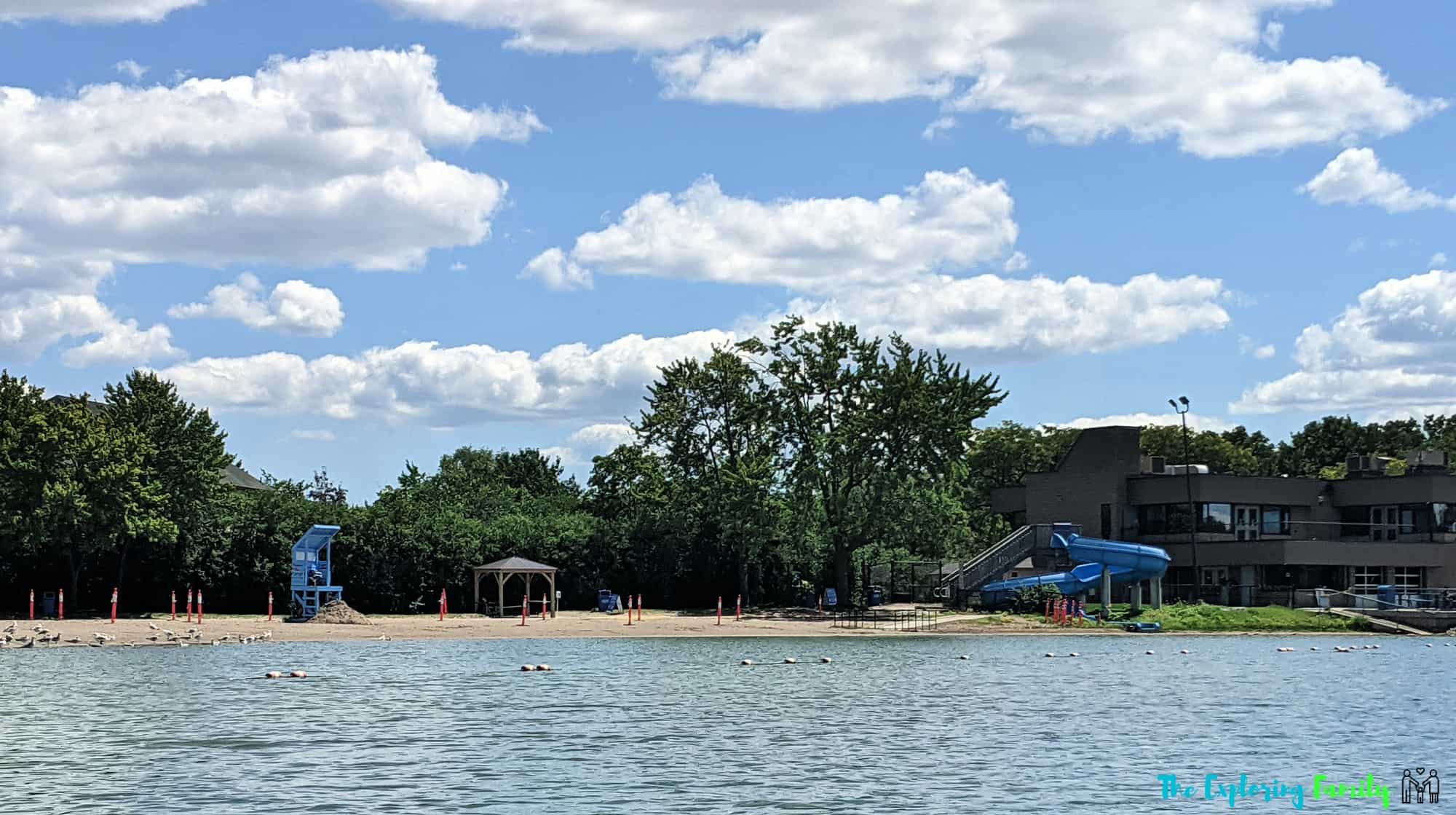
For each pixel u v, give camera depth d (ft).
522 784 87.35
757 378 302.66
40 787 84.89
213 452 261.24
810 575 314.96
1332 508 347.97
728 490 290.56
